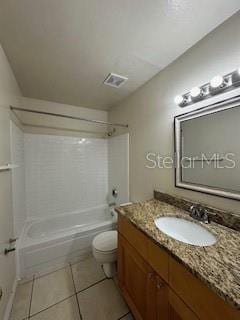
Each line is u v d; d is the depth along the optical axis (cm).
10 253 136
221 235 91
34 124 235
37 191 238
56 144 252
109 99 238
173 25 107
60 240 183
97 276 164
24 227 207
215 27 109
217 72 109
